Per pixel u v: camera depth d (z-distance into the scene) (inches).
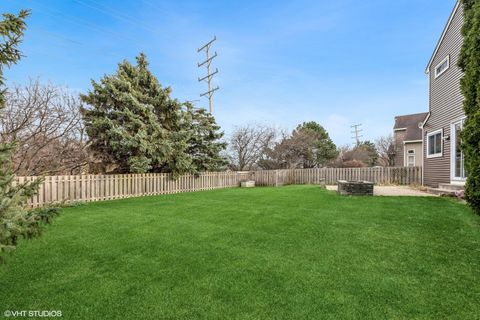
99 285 113.0
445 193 341.1
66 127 450.0
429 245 156.1
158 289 109.1
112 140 430.6
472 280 112.8
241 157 992.2
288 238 175.2
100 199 388.5
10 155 106.0
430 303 96.1
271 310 93.5
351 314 90.4
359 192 354.6
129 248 159.5
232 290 107.5
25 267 132.1
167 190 490.3
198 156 633.0
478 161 221.5
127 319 89.4
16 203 96.6
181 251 153.4
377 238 171.2
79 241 173.5
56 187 346.6
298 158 971.9
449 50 390.9
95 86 448.5
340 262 134.2
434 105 447.5
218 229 200.4
